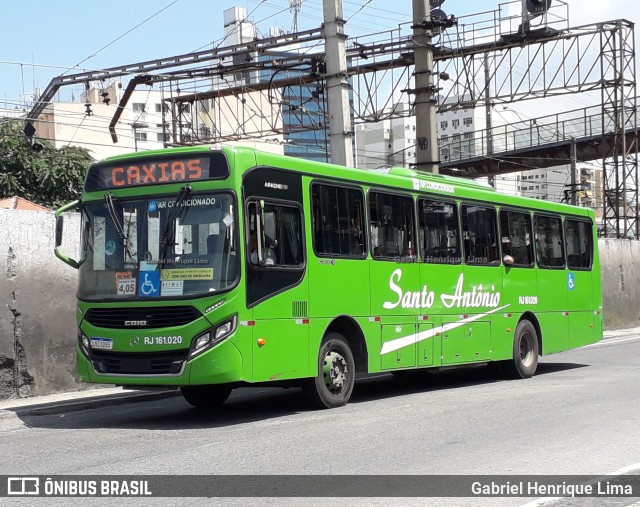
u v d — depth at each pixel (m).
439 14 23.27
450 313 15.02
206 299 10.62
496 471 7.78
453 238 15.28
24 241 14.18
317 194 12.26
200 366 10.56
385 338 13.38
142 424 11.38
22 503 6.87
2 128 35.69
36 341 14.26
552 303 18.19
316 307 12.00
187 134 40.41
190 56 33.66
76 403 13.37
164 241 10.98
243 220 10.88
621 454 8.52
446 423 10.64
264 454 8.71
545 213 18.25
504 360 16.81
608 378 15.78
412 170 14.88
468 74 33.69
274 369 11.20
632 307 31.41
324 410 12.20
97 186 11.60
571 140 41.66
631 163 37.06
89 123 67.50
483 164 47.19
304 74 35.94
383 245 13.51
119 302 11.05
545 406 12.05
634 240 31.98
